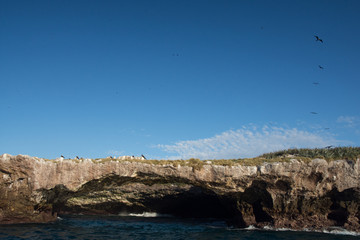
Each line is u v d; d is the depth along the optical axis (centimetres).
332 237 2039
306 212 2428
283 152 3094
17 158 2173
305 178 2352
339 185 2322
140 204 3397
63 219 2797
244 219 2567
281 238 2008
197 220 3198
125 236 2064
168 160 2539
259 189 2458
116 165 2403
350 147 2675
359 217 2334
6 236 1819
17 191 2222
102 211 3438
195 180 2441
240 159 2566
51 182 2252
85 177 2345
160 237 2056
